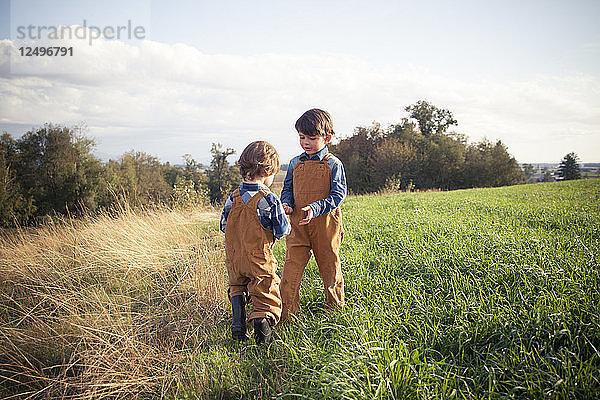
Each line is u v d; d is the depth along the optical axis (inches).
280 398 88.8
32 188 1202.6
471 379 89.5
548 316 104.3
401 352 95.5
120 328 129.3
